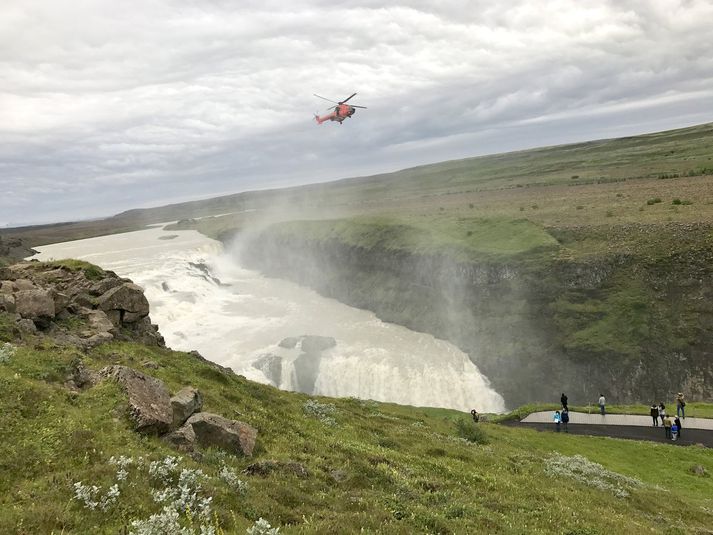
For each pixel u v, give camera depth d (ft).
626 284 248.32
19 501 33.53
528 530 49.06
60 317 81.00
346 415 98.02
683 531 65.41
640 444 127.75
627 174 536.01
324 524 39.06
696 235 253.03
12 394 45.93
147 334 96.68
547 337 249.96
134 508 34.58
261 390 92.27
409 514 45.93
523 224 331.57
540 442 123.95
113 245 579.89
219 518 35.58
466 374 257.55
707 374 212.23
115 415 48.08
